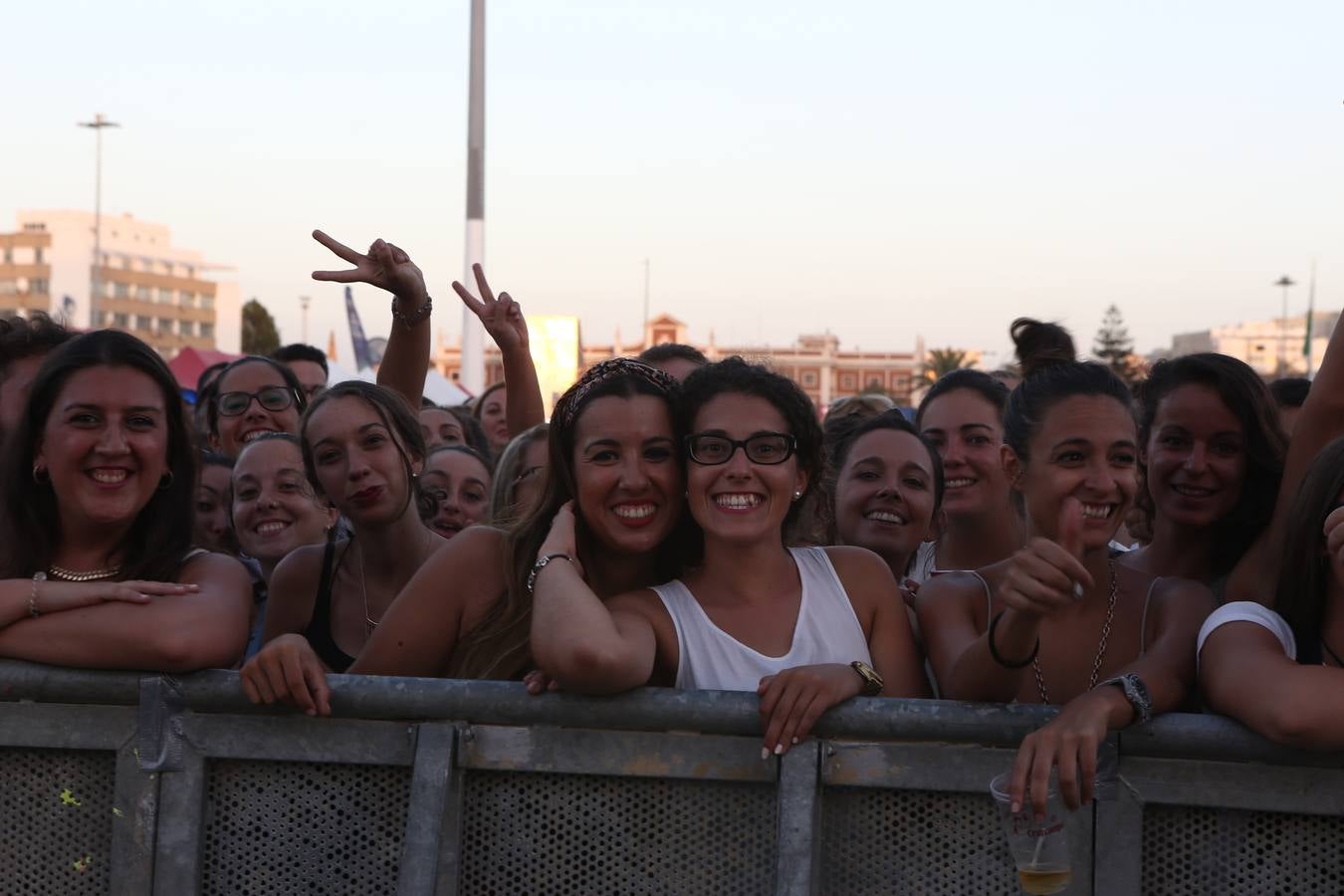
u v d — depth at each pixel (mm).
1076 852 2121
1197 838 2135
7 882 2271
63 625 2252
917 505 3832
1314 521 2285
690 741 2188
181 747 2240
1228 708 2154
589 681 2164
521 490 3705
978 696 2303
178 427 2652
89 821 2273
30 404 2562
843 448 3980
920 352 126750
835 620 2588
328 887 2238
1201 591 2584
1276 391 4629
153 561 2596
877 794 2188
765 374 2627
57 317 4004
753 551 2592
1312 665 2166
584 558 2787
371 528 3492
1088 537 2537
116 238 131125
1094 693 2127
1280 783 2094
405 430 3570
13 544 2592
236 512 4246
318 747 2223
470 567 2766
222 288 143125
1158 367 3123
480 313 4668
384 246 4254
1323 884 2102
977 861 2164
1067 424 2549
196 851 2229
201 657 2248
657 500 2652
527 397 4707
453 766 2199
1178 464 2977
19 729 2254
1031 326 3592
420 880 2084
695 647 2535
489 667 2660
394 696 2191
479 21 17016
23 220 126688
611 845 2211
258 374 5441
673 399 2684
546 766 2193
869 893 2184
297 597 3521
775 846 2162
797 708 2139
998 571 2693
